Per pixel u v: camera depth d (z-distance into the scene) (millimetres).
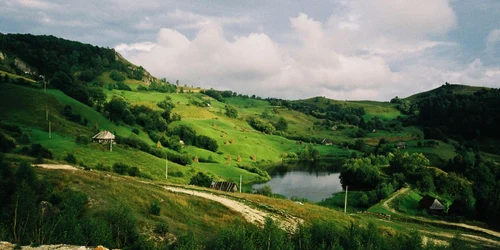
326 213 55500
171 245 27672
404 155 128000
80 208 29125
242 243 25516
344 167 122562
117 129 123750
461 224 66750
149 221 31828
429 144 177875
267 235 27016
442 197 96688
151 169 88062
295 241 29281
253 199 56219
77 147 85625
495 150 174000
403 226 58031
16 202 24375
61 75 153125
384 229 49125
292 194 102562
